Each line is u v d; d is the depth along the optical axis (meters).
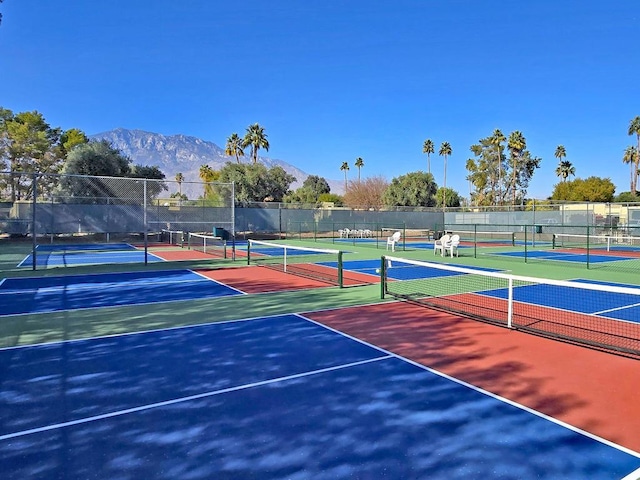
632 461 3.15
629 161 65.75
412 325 7.22
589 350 5.82
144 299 9.68
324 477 2.95
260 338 6.45
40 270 14.90
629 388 4.52
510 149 63.50
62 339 6.42
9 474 2.98
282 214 34.78
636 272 14.48
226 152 63.34
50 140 45.25
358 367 5.15
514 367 5.16
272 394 4.35
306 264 17.02
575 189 57.88
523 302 9.30
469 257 19.75
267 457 3.20
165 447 3.34
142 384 4.63
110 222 28.09
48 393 4.39
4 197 33.09
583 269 15.30
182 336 6.57
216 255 20.73
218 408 4.03
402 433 3.55
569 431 3.59
